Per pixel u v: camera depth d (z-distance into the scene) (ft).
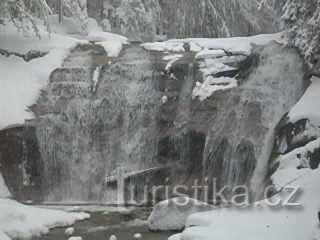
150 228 32.65
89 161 43.04
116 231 32.76
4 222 32.09
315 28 38.73
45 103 43.65
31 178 41.45
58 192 42.01
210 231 26.68
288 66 42.50
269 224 26.63
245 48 44.73
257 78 42.91
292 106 40.83
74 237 30.81
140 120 43.75
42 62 46.09
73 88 44.45
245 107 41.70
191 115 42.39
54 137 42.65
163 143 42.63
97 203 41.57
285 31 43.47
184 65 44.09
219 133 41.11
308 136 34.91
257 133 40.34
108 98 44.21
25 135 41.55
